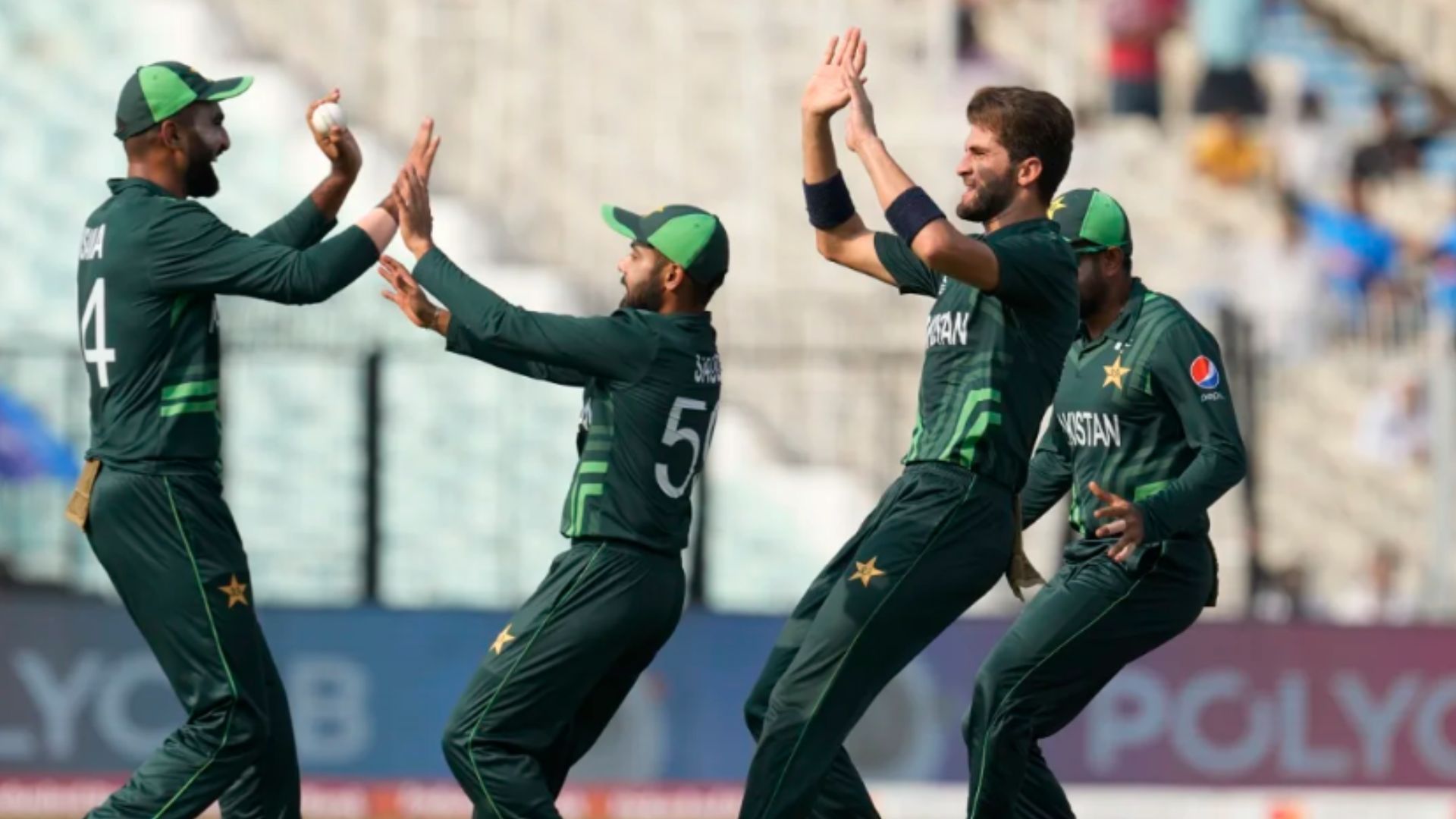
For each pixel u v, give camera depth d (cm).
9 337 5028
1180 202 5897
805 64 6122
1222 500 4844
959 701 4059
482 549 4750
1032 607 2283
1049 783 2353
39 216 5484
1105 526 2144
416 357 4197
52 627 3944
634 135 5944
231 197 5525
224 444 4731
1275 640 4116
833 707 2091
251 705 2145
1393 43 6444
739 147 5941
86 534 2150
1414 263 5769
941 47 6156
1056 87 6122
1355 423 5138
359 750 3972
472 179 5778
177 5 5900
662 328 2166
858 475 4962
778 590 4906
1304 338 5281
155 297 2111
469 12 6072
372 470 4088
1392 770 4116
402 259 5191
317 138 2270
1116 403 2273
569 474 4800
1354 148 6047
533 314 2130
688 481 2188
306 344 4178
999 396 2070
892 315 5238
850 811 2244
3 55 5784
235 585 2147
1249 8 6038
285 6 6006
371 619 3994
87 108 5691
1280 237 5809
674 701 4019
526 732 2147
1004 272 2020
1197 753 4094
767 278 5566
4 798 3903
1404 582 4972
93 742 3934
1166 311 2269
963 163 2130
